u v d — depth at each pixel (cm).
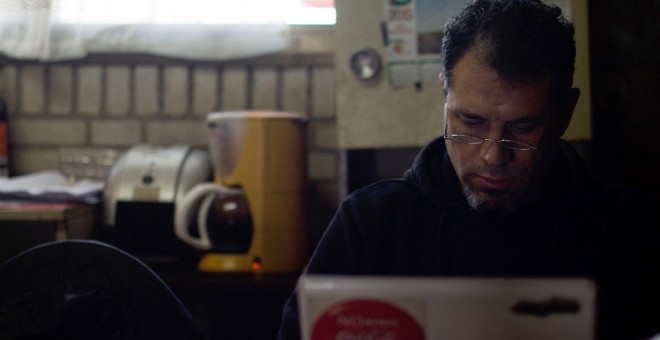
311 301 81
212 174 237
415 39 186
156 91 255
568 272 129
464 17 123
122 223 221
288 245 217
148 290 139
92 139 258
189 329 139
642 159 191
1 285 139
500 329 80
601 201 134
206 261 218
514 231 131
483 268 131
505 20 120
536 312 79
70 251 141
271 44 249
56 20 253
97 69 257
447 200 133
